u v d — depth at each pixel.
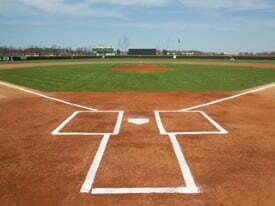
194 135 7.41
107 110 10.55
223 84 19.11
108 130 7.84
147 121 8.85
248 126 8.33
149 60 57.91
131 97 13.52
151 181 4.84
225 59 63.12
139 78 22.80
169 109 10.77
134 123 8.61
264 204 4.16
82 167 5.41
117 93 14.85
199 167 5.40
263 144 6.73
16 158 5.88
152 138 7.14
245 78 22.92
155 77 23.59
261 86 17.56
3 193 4.47
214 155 6.02
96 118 9.26
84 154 6.07
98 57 69.50
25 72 27.00
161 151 6.23
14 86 16.94
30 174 5.12
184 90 16.30
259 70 31.50
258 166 5.46
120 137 7.22
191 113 10.07
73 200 4.27
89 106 11.30
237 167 5.41
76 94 14.41
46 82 19.58
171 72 28.30
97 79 21.81
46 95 14.00
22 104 11.64
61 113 10.02
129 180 4.88
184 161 5.68
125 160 5.73
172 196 4.38
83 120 8.98
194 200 4.27
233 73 27.56
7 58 50.09
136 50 81.25
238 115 9.77
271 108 10.98
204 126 8.28
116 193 4.46
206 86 18.14
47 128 8.06
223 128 8.09
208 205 4.14
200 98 13.28
